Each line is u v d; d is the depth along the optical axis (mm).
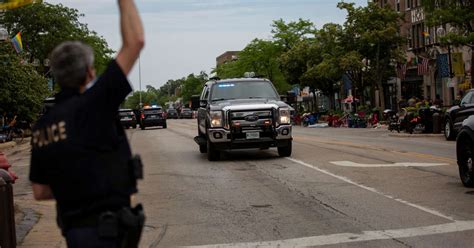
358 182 13078
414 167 15336
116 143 3668
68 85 3742
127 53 3658
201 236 8664
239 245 8039
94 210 3590
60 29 53250
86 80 3775
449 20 29969
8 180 7547
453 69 36062
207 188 13180
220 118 17750
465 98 23891
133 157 3752
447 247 7543
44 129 3635
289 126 18031
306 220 9461
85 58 3719
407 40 46750
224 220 9742
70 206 3641
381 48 46312
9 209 7461
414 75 50906
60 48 3715
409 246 7656
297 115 55344
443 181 12852
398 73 48250
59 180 3605
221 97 19125
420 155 18484
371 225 8914
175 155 21547
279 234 8602
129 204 3719
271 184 13305
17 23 52094
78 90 3764
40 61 52531
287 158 18266
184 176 15305
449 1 30484
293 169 15648
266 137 17844
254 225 9273
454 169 14781
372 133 33469
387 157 18047
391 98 56969
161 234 8883
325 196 11531
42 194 3826
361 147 22016
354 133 34000
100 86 3617
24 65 36719
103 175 3592
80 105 3600
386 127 39562
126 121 58000
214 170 16203
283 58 58625
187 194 12500
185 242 8328
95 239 3557
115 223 3541
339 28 47344
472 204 10195
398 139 27156
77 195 3588
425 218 9242
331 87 56938
